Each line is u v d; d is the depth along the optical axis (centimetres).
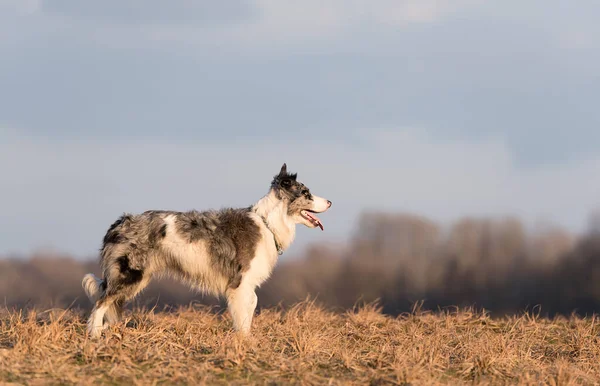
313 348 1079
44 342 1033
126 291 1186
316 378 952
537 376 1020
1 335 1152
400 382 938
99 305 1170
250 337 1116
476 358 1061
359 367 1023
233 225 1234
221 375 955
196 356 1026
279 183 1277
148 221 1210
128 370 945
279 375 962
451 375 1017
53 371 915
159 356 1002
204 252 1213
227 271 1223
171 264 1224
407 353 1088
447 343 1210
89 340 1065
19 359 955
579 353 1173
